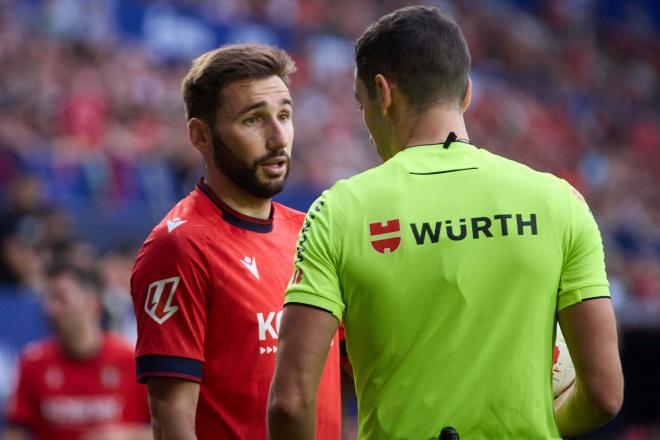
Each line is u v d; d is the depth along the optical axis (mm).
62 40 45469
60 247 19453
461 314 7973
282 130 10656
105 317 23812
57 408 19266
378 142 8945
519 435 7938
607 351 8031
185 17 52000
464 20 73750
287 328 8086
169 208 35656
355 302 8125
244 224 10758
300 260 8219
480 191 8211
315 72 57875
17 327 24266
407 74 8555
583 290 8117
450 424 7898
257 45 10867
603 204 64125
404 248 8031
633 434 44125
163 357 10000
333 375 10648
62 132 39375
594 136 74500
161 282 10180
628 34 90125
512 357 7977
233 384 10273
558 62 79188
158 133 43000
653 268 53031
